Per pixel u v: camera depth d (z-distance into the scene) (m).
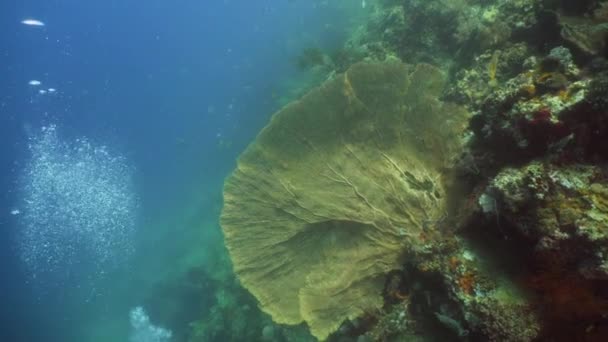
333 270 2.38
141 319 7.97
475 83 2.56
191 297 7.37
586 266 1.23
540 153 1.56
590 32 1.87
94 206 13.66
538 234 1.37
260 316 4.67
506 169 1.59
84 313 10.80
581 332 1.34
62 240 13.24
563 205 1.35
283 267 2.60
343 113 2.51
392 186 2.29
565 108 1.48
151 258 11.02
